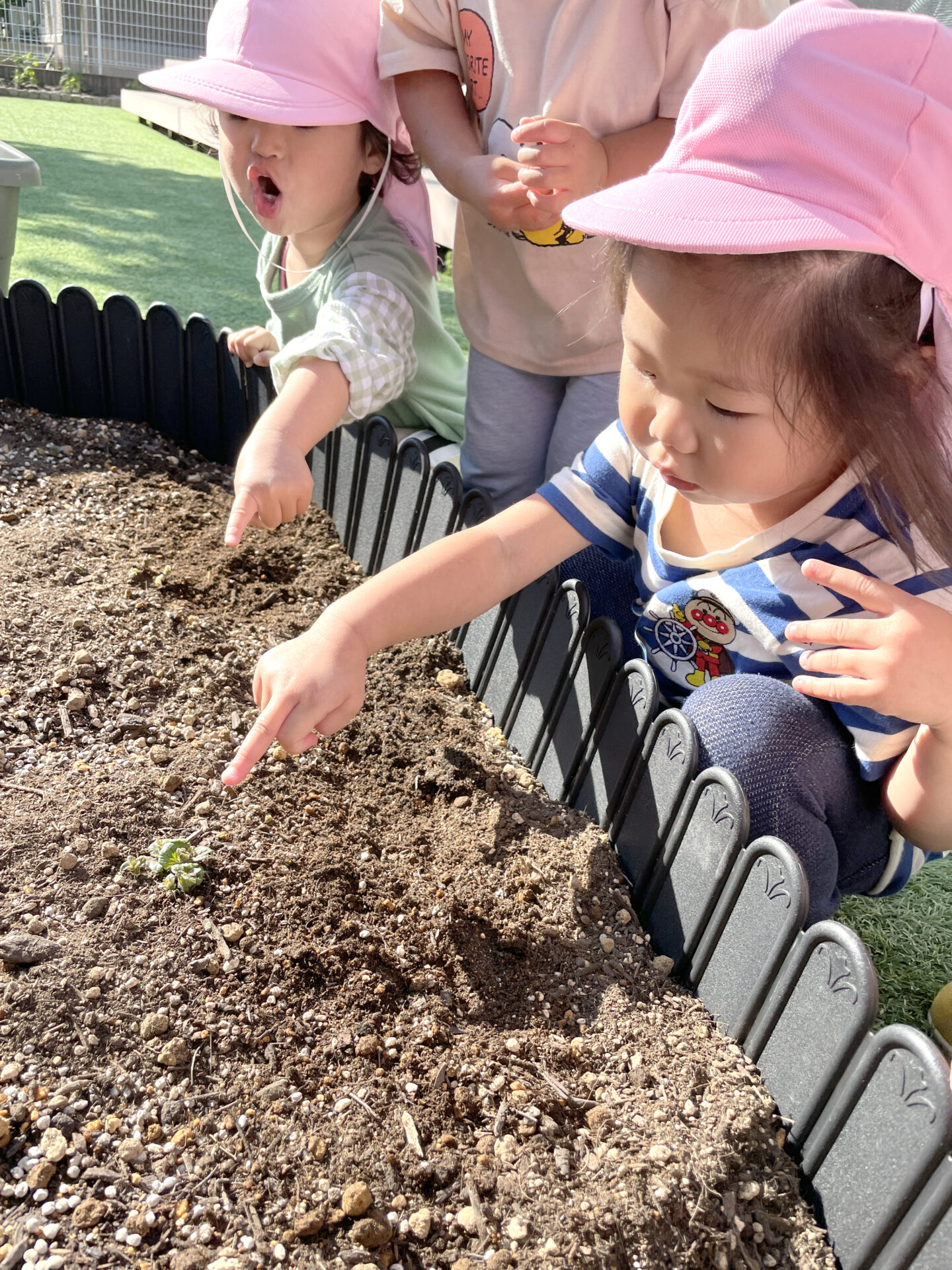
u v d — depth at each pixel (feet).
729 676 3.93
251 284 11.60
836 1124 2.85
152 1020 3.19
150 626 5.10
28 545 5.56
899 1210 2.60
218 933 3.50
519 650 4.80
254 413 6.93
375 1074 3.21
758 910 3.20
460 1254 2.78
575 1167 3.00
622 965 3.63
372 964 3.54
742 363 2.83
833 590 3.31
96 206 14.74
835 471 3.42
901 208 2.63
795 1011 3.04
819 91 2.68
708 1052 3.28
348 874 3.85
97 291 10.55
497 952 3.69
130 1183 2.83
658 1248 2.82
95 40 32.48
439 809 4.33
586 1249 2.77
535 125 4.88
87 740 4.31
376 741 4.68
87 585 5.33
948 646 3.04
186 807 4.00
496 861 4.00
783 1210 2.94
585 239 5.78
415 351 6.43
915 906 4.68
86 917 3.48
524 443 6.73
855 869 3.99
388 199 6.52
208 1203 2.82
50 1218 2.73
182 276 11.59
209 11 33.22
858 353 2.78
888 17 2.75
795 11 2.82
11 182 7.27
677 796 3.61
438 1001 3.48
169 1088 3.07
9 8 32.42
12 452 6.73
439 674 5.29
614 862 3.98
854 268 2.74
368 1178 2.92
